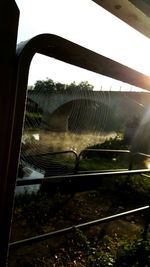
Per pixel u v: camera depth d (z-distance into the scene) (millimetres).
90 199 4812
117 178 5844
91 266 2637
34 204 4000
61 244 3074
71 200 4590
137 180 5953
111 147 10672
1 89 623
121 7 1373
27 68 669
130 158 5727
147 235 3148
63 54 778
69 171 5777
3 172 665
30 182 1587
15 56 648
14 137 677
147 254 2656
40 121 6129
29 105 5355
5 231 723
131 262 2561
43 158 5910
